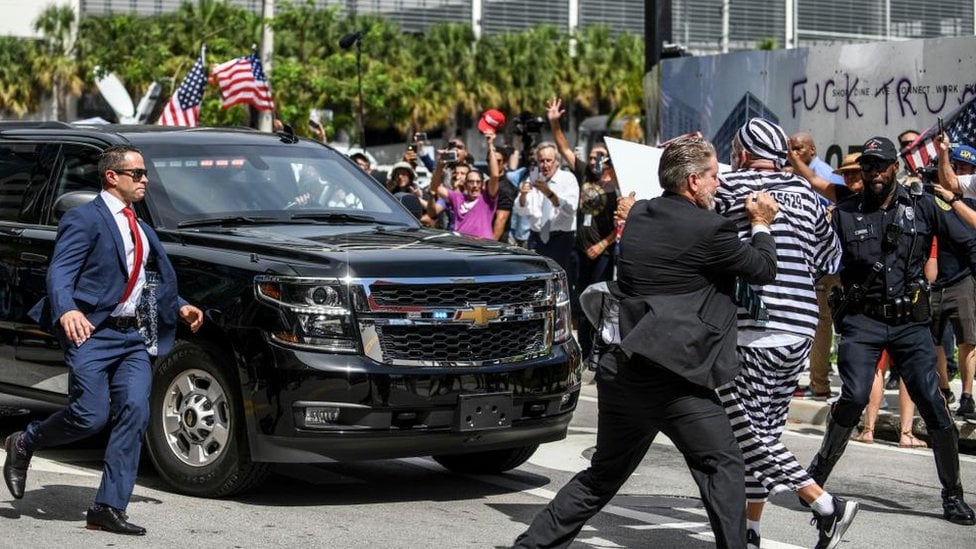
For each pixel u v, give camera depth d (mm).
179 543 6617
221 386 7449
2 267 8602
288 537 6809
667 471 8797
